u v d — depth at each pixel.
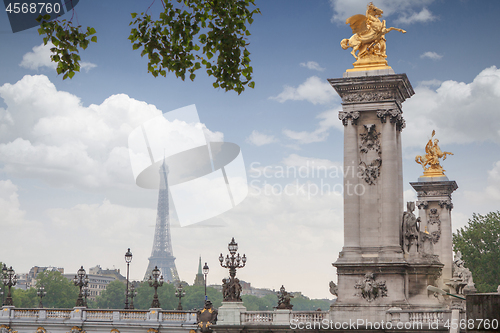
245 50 27.12
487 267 132.75
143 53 26.81
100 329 77.25
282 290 68.62
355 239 63.66
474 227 139.50
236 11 26.80
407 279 63.34
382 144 64.31
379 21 66.19
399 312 58.34
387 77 63.88
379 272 62.16
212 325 64.62
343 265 62.91
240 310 65.38
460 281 66.56
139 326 75.62
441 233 96.50
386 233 62.91
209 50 26.89
